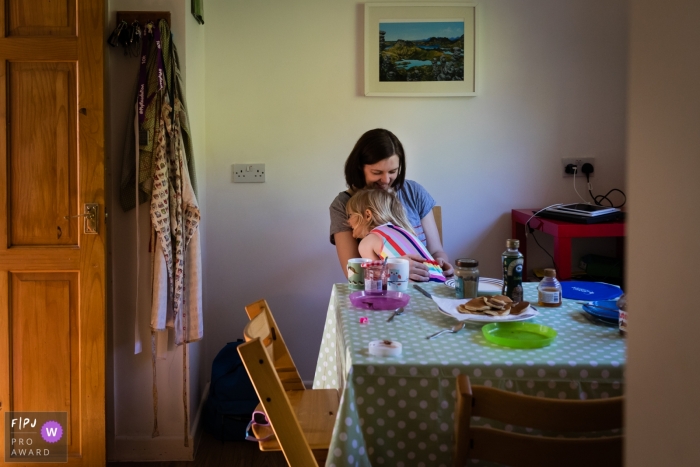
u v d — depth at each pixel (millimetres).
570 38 2992
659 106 533
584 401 1073
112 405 2443
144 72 2270
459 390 1105
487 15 2971
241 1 2924
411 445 1334
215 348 3033
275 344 1935
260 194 2996
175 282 2330
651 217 547
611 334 1547
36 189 2244
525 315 1623
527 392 1321
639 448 566
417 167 3029
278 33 2939
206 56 2928
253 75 2949
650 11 543
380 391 1320
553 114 3023
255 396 2633
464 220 3062
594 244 3082
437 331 1570
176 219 2322
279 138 2979
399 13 2932
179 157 2324
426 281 2180
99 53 2201
